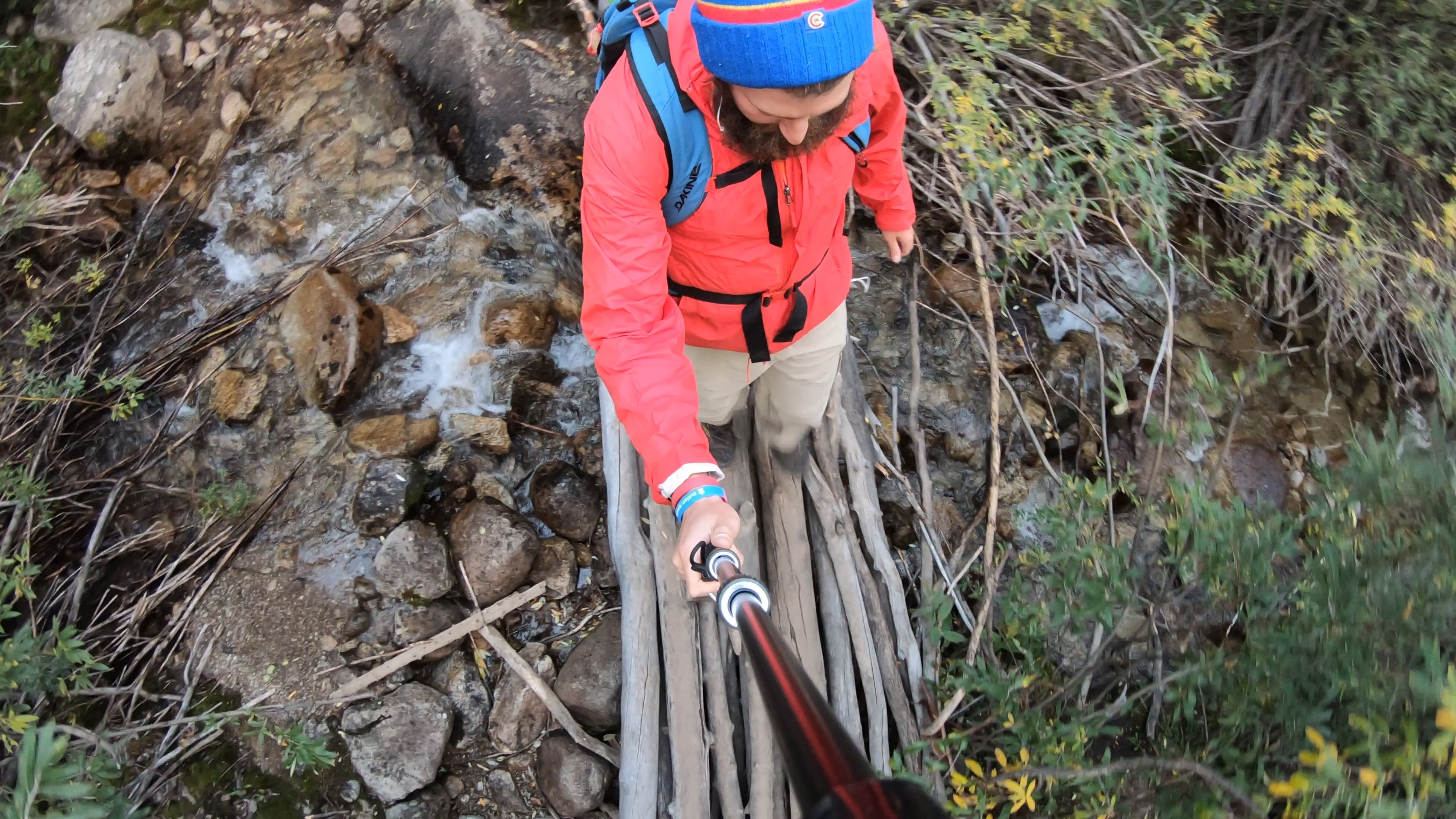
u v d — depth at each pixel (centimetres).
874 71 177
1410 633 192
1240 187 326
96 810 202
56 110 360
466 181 365
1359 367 361
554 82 369
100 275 340
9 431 315
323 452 318
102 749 263
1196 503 241
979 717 281
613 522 280
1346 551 215
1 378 323
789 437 276
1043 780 249
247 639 293
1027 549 322
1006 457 339
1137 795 244
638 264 155
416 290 346
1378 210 358
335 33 384
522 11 380
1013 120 334
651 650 264
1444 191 359
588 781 279
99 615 295
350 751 278
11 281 347
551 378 342
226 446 322
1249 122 371
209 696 285
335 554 304
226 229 358
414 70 374
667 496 157
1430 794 166
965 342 354
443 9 376
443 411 329
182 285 349
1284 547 233
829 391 254
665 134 150
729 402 240
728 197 162
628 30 157
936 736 266
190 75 379
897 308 359
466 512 308
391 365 336
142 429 326
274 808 271
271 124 371
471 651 297
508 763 287
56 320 336
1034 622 272
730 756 257
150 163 368
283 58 382
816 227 175
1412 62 339
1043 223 314
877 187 216
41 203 339
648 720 258
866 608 276
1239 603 248
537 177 364
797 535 279
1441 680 157
